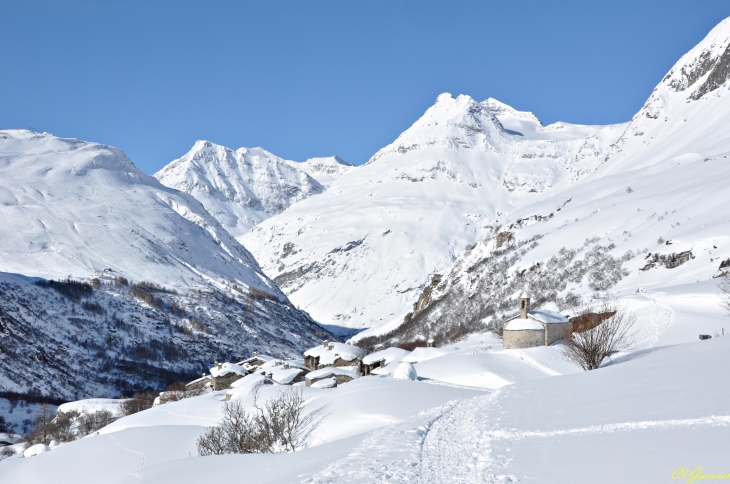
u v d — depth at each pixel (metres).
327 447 38.12
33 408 179.50
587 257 192.00
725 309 101.25
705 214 179.38
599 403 36.78
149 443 73.81
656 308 108.00
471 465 25.72
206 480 36.75
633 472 21.41
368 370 135.12
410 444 31.77
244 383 114.88
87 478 65.06
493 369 89.88
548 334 106.62
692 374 40.69
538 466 23.97
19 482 66.56
